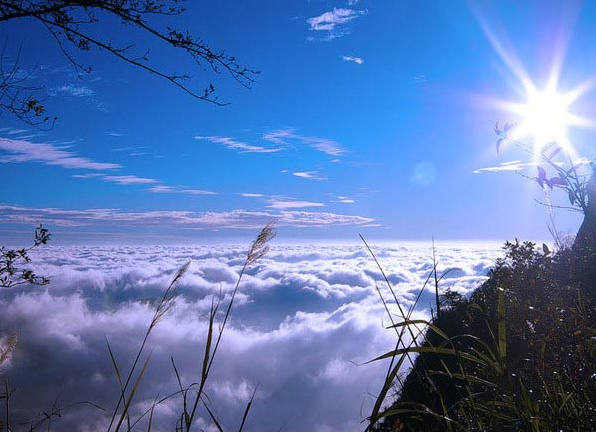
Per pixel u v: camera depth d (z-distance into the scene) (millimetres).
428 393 1705
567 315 3049
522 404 1654
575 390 1996
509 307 3033
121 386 1364
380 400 1299
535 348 2486
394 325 1375
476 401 1749
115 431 1324
